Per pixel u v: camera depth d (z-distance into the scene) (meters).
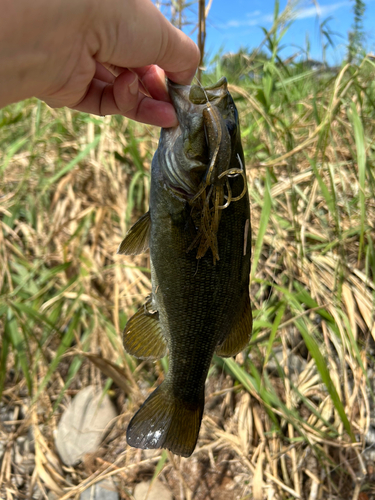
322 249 0.52
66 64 0.23
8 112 0.65
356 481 0.40
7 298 0.47
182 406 0.29
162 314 0.28
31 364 0.48
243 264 0.27
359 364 0.42
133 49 0.24
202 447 0.43
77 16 0.21
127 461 0.42
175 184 0.25
